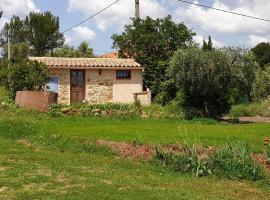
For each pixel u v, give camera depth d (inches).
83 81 1315.2
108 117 987.3
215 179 498.9
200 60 1049.5
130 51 1596.9
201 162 521.3
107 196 398.3
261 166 516.7
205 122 987.9
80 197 392.8
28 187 423.2
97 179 462.3
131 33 1588.3
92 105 1020.5
